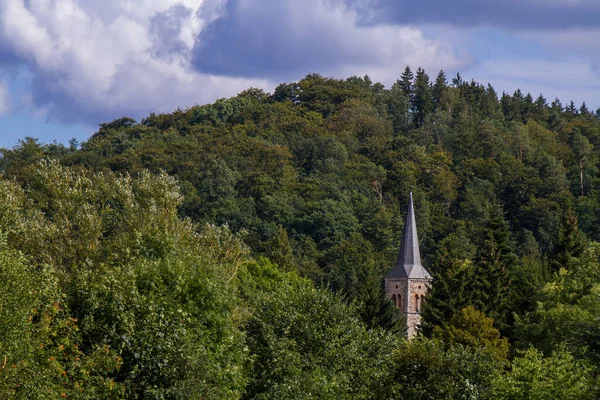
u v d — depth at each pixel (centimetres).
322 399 4312
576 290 7169
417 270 10544
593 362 4884
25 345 3045
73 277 3994
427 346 4384
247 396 4316
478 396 4134
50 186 5375
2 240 3466
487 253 8812
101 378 3400
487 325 7400
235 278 6266
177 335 3634
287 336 4653
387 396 4116
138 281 3856
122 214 5444
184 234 5506
